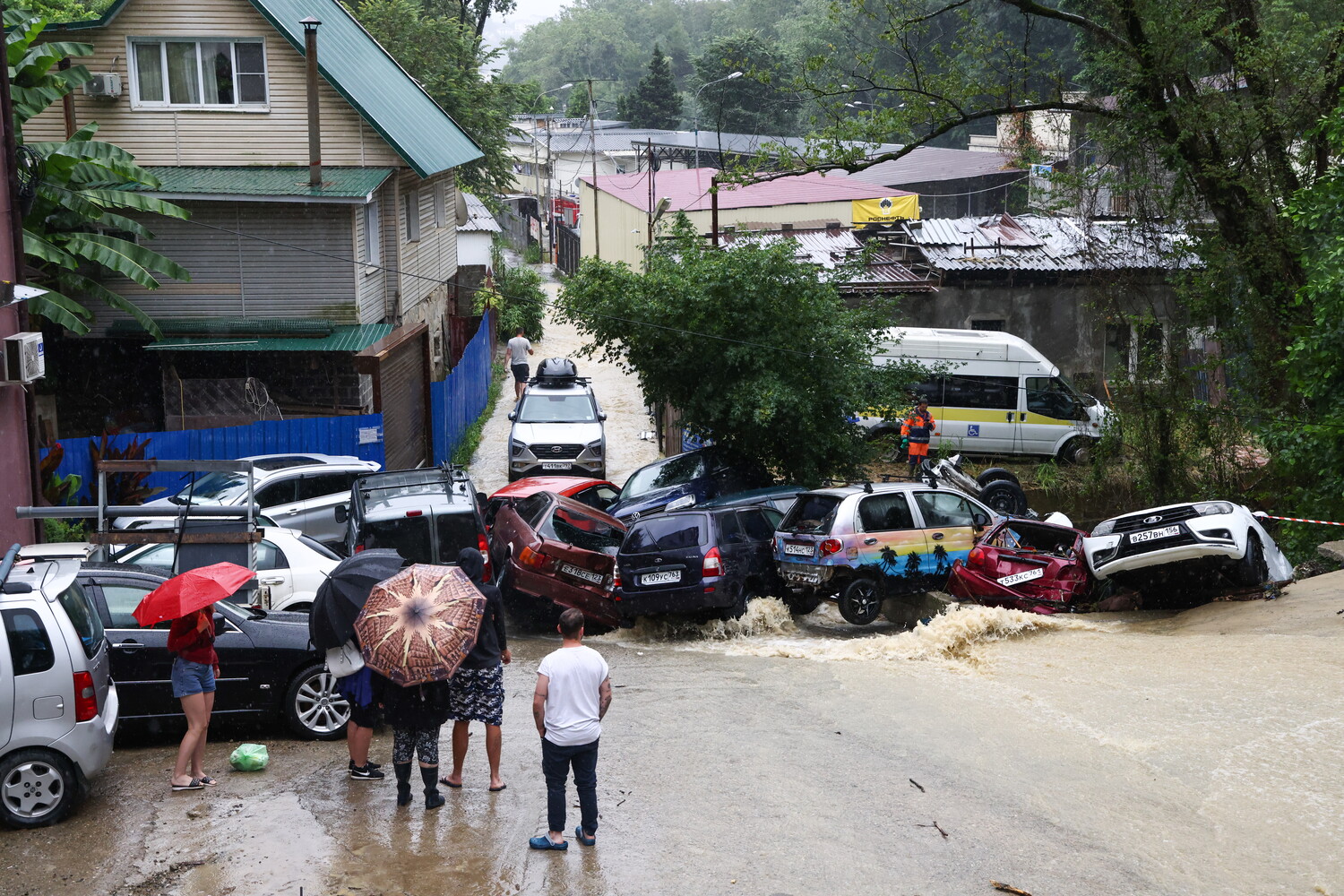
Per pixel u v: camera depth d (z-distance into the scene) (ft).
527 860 21.85
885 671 38.34
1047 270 89.92
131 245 60.49
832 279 66.85
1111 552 45.47
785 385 60.85
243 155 73.82
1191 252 65.05
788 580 47.83
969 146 215.51
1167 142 60.85
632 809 24.67
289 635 30.96
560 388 80.64
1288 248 59.98
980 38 63.16
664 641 45.96
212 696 26.66
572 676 22.22
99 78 70.79
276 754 29.66
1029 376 80.18
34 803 23.82
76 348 70.59
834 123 64.03
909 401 68.85
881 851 22.25
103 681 25.57
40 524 42.11
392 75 90.94
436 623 23.50
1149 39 57.16
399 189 79.46
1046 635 43.37
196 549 34.68
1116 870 21.34
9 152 41.16
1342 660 34.14
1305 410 57.93
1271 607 43.34
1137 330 69.62
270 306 70.95
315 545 41.70
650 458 83.30
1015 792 25.50
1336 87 58.39
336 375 70.74
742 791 25.77
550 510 48.01
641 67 463.42
